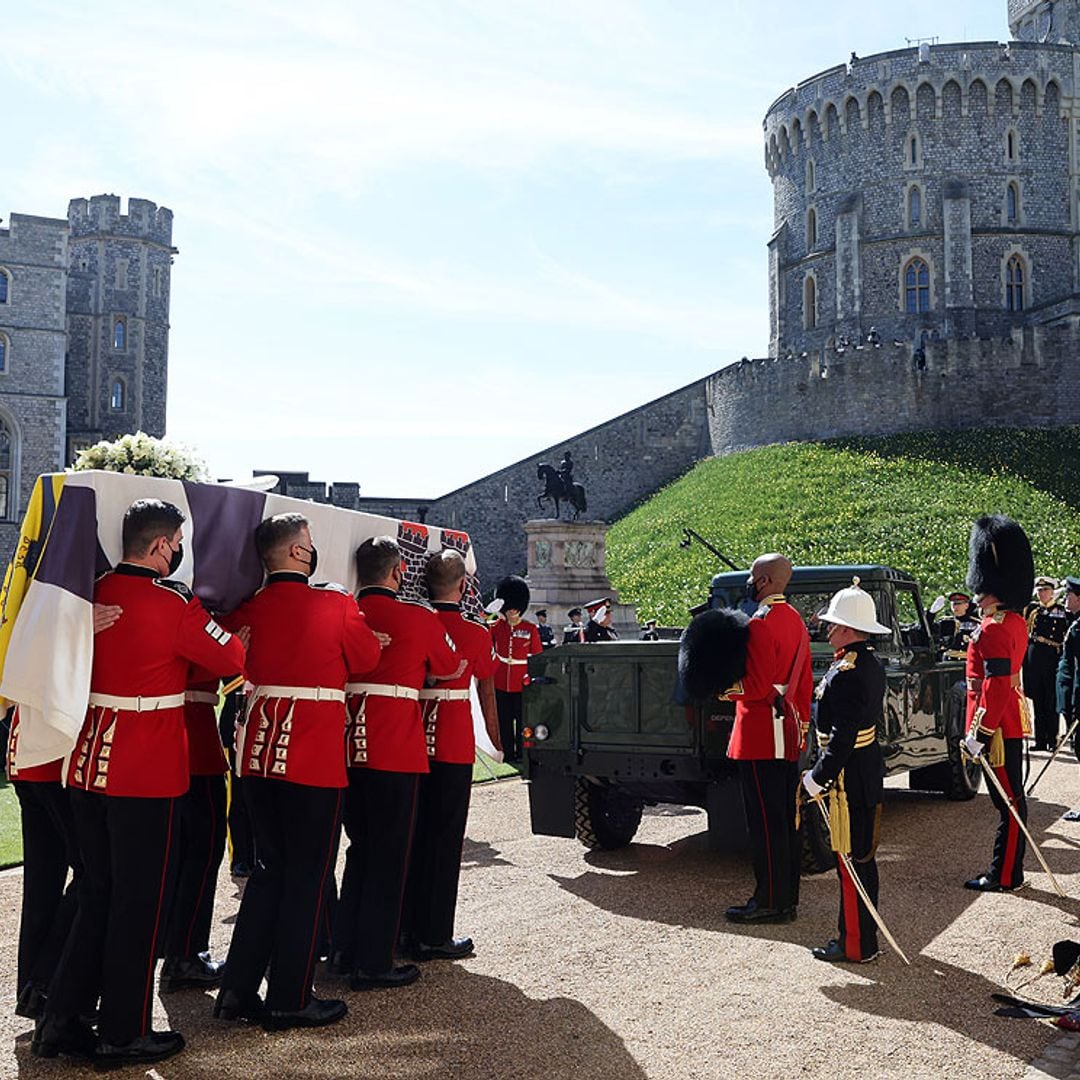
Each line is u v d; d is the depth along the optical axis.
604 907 7.37
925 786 11.73
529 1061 4.80
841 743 6.10
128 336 63.97
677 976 5.93
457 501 57.72
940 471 45.66
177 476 13.91
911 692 10.12
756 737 6.97
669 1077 4.63
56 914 5.33
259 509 5.98
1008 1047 4.95
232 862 8.17
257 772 5.38
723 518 45.59
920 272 61.84
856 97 63.12
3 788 11.83
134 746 4.89
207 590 5.70
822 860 8.11
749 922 6.95
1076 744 10.89
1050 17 67.06
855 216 62.41
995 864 7.76
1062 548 36.22
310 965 5.27
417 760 5.96
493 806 11.30
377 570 6.21
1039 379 51.34
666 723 8.26
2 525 52.78
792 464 49.94
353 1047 4.98
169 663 5.04
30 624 4.75
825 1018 5.30
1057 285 61.47
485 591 56.53
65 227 54.78
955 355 51.91
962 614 16.72
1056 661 15.09
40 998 5.25
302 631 5.46
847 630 6.33
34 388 53.75
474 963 6.20
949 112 61.69
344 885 6.24
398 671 5.99
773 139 68.62
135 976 4.82
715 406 59.47
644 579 41.38
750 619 7.16
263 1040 5.08
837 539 39.91
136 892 4.84
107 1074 4.69
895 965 6.11
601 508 60.09
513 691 13.60
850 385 53.09
